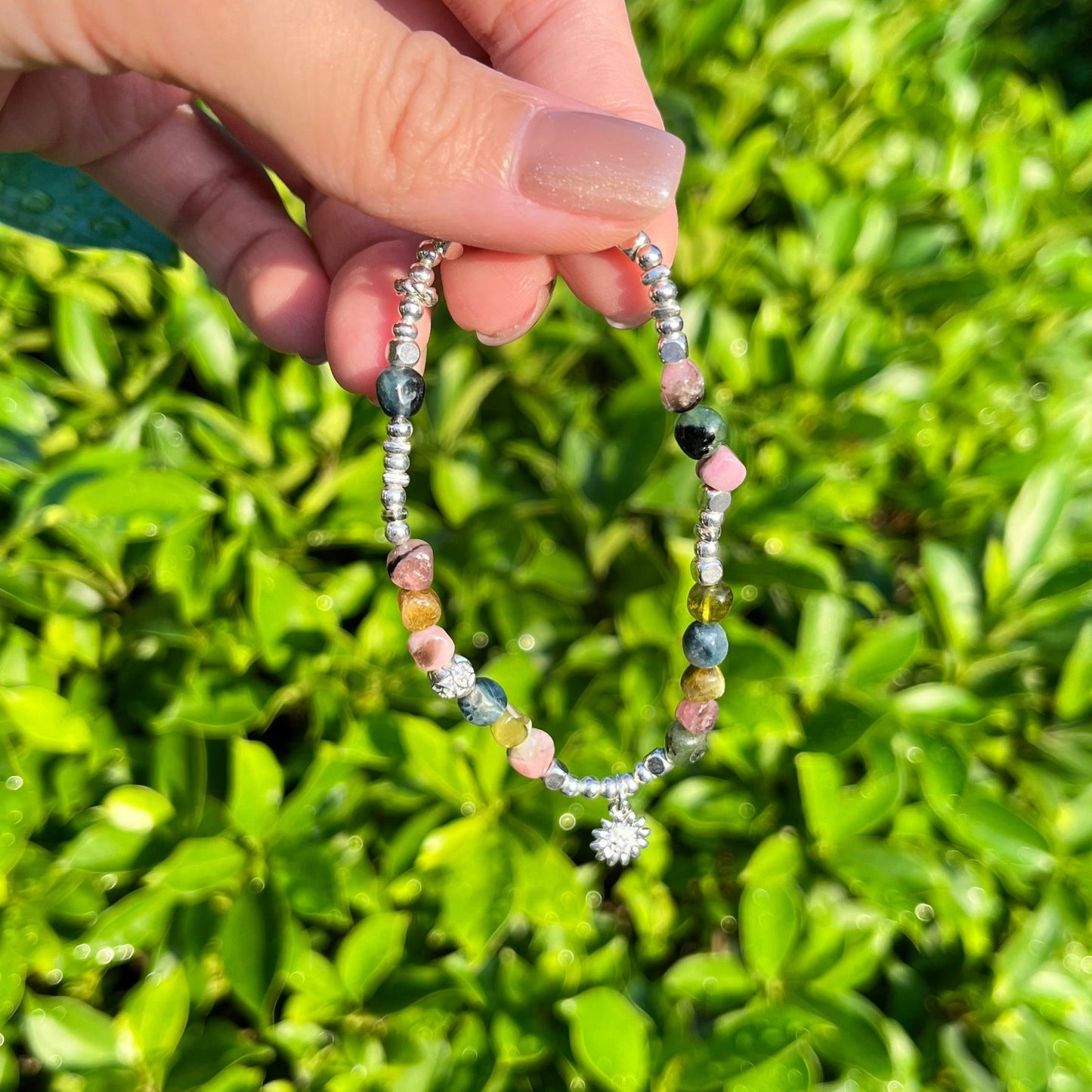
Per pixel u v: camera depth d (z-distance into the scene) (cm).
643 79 16
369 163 13
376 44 12
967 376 22
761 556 18
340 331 15
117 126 16
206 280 19
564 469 18
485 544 18
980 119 27
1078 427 21
